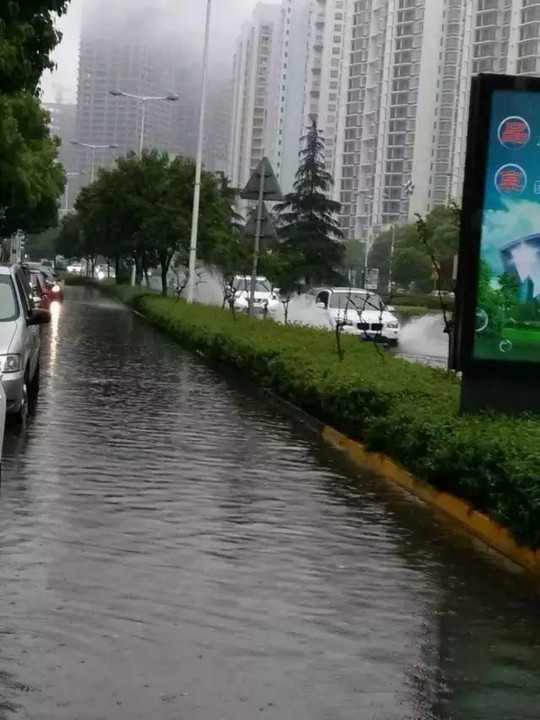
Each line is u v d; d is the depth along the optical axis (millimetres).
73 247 92500
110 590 6645
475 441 9164
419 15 94125
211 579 7023
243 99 92375
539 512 7551
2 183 29188
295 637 5969
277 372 17250
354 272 71312
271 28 92188
